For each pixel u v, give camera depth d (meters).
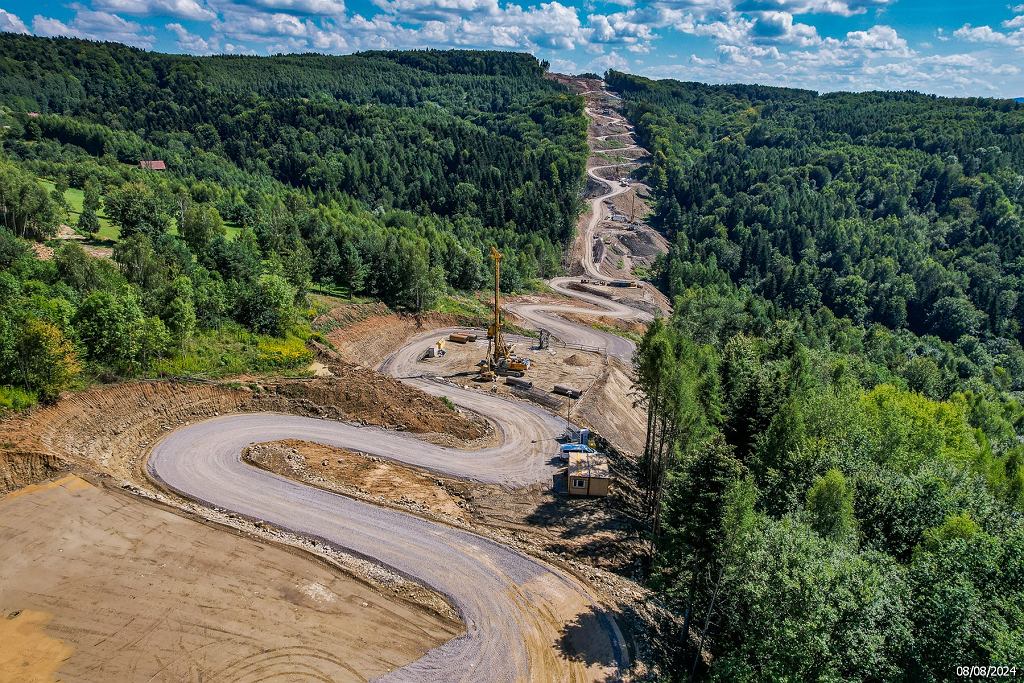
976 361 137.88
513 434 58.16
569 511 45.47
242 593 32.19
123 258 67.38
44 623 29.25
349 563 35.72
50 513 36.59
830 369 79.06
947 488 39.19
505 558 37.59
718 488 28.72
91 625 29.36
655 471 51.59
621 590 36.28
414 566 36.06
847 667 25.89
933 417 63.22
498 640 31.19
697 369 51.84
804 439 42.94
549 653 30.69
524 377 76.81
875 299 159.62
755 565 27.50
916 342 144.75
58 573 32.25
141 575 32.69
